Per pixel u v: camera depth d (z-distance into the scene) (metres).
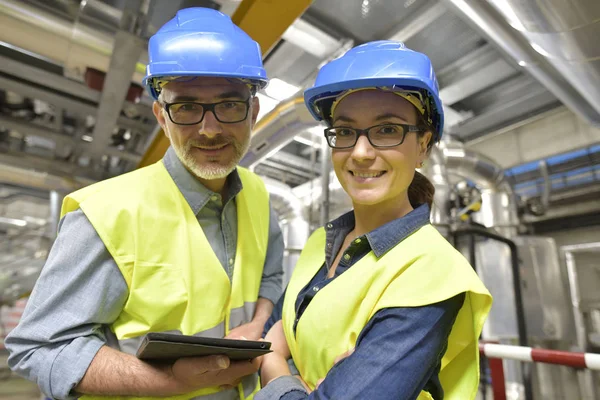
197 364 0.72
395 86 0.72
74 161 3.92
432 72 0.76
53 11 1.75
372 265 0.72
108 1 2.02
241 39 0.93
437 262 0.67
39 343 0.78
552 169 3.77
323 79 0.76
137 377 0.74
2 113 3.16
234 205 1.08
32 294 0.82
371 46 0.76
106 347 0.79
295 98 2.49
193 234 0.92
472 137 4.30
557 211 3.92
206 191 0.97
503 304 2.61
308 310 0.75
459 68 3.02
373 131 0.75
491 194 3.02
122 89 2.21
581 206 3.74
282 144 2.80
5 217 6.57
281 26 1.70
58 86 2.69
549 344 2.75
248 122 0.97
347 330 0.70
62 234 0.85
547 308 2.72
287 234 3.74
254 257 1.07
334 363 0.69
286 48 2.71
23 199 6.27
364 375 0.61
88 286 0.81
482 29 1.68
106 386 0.74
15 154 3.63
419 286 0.64
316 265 0.89
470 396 0.68
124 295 0.84
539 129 3.94
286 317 0.85
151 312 0.83
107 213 0.83
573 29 1.21
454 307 0.66
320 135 3.01
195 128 0.92
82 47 1.88
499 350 1.52
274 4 1.58
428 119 0.80
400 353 0.61
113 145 3.72
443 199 2.68
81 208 0.83
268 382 0.76
